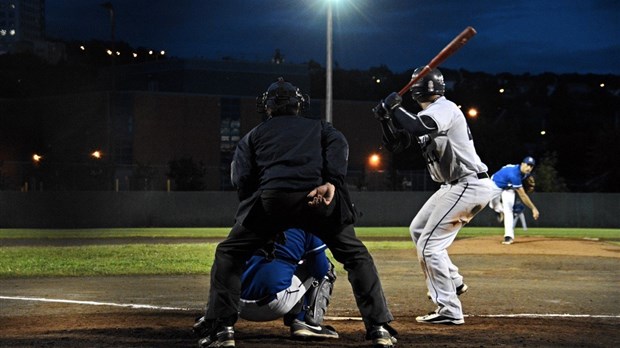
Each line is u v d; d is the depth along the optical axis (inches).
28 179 1558.8
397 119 261.1
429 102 287.3
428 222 285.7
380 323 223.9
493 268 504.7
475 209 284.2
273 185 216.8
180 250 619.8
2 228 1106.7
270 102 227.9
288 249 231.9
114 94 1898.4
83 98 1952.5
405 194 1154.0
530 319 295.6
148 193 1143.0
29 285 410.9
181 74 2213.3
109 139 1807.3
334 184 217.3
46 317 293.3
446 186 288.4
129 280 434.9
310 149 219.3
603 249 622.2
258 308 232.1
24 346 230.4
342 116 2095.2
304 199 216.7
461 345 233.9
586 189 1717.5
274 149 220.2
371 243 725.3
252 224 221.3
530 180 655.8
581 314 316.5
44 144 2027.6
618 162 1712.6
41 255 576.7
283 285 230.5
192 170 1562.5
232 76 2234.3
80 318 290.2
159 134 1927.9
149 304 339.3
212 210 1149.7
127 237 869.2
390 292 386.0
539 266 517.7
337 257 226.7
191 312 309.4
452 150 280.5
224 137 2016.5
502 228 1101.1
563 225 1148.5
